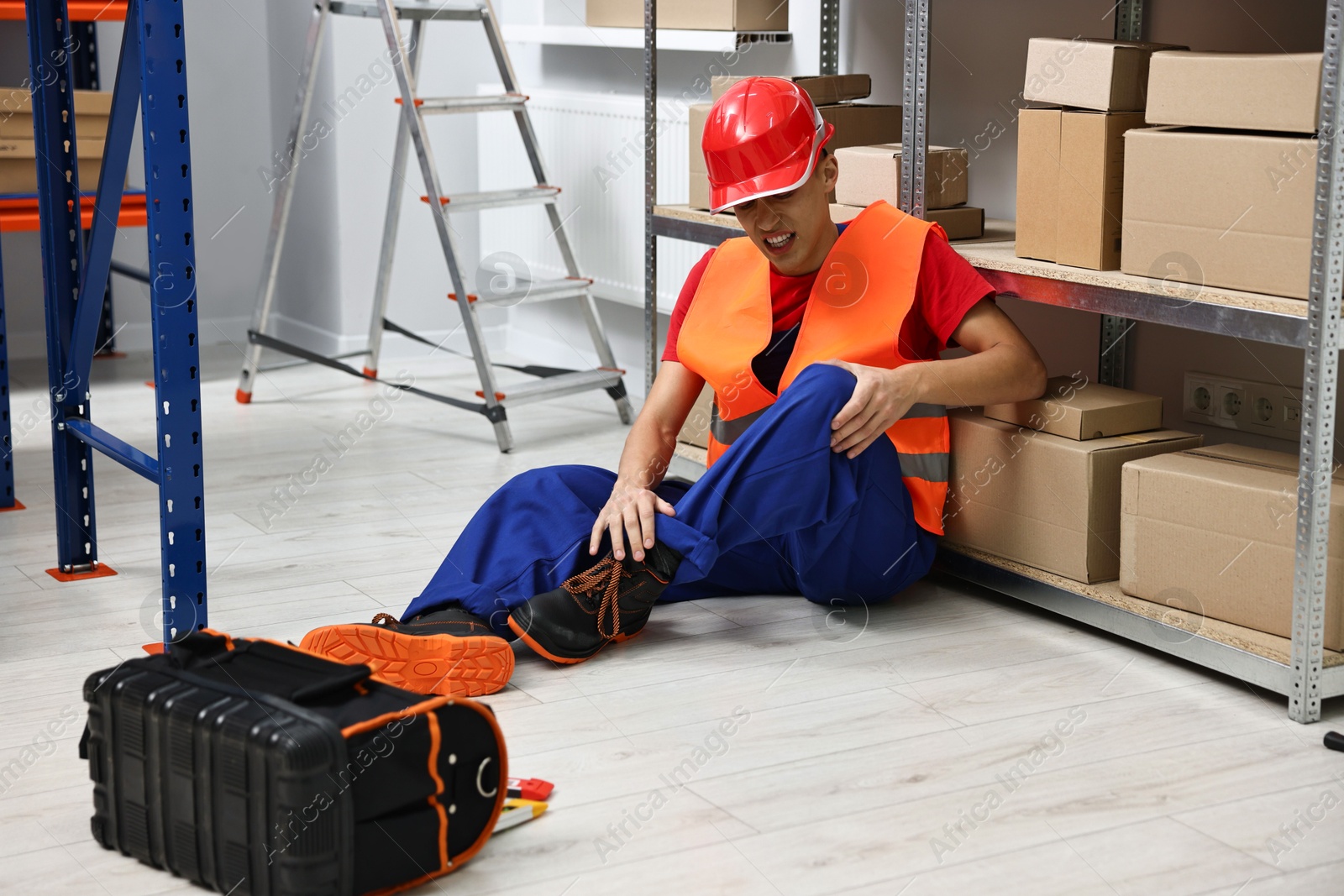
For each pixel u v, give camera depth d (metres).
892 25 2.87
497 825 1.44
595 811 1.49
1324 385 1.64
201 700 1.29
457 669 1.76
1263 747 1.65
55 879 1.35
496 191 3.44
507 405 3.31
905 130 2.31
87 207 3.70
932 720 1.74
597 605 1.90
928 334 2.13
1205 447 2.03
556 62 4.12
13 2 3.69
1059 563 2.05
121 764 1.36
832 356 1.99
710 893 1.32
